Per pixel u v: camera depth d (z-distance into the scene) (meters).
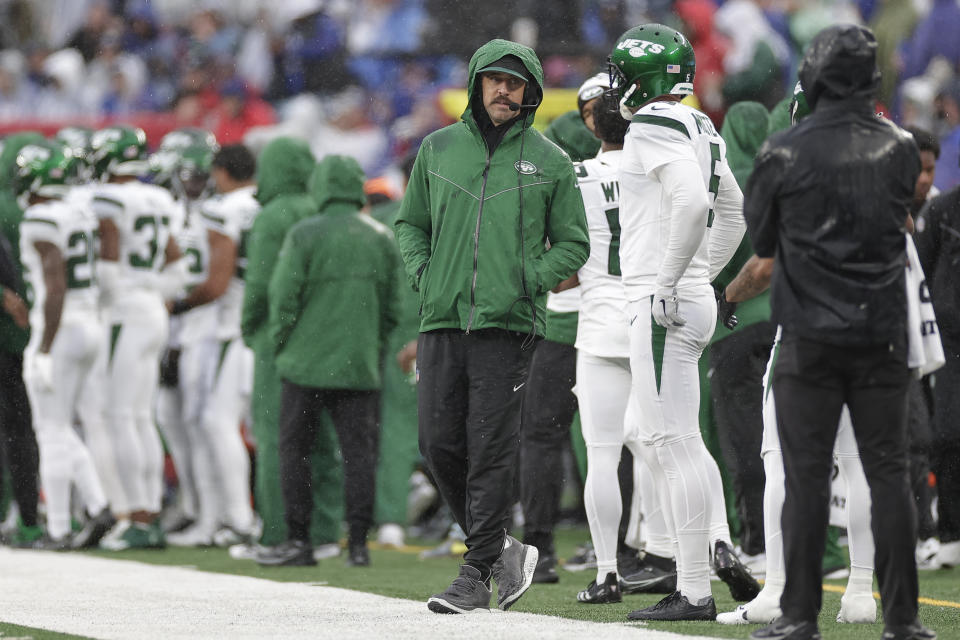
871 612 19.55
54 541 33.69
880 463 15.84
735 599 20.80
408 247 20.67
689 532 19.42
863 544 19.56
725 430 26.20
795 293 15.61
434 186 20.31
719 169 19.52
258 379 30.41
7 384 33.66
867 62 15.66
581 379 22.39
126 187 34.03
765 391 19.47
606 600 22.12
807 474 15.80
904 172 15.59
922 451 27.69
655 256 19.25
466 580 20.28
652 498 23.75
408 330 35.03
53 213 32.66
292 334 29.25
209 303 34.03
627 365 22.16
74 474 33.69
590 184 22.59
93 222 33.62
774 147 15.75
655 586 23.62
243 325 30.56
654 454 20.45
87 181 34.84
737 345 25.73
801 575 15.84
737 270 24.86
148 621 19.98
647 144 19.03
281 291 28.95
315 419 29.50
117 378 33.91
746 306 25.70
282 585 25.44
